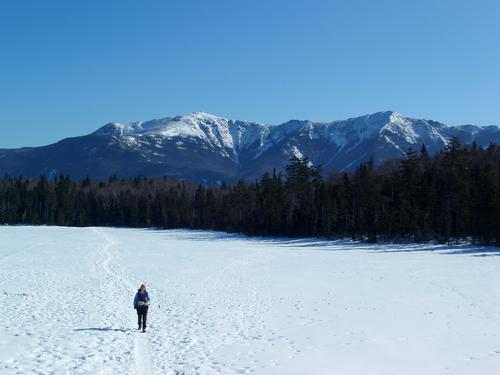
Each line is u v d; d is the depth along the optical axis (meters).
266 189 120.38
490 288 32.38
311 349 17.75
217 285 34.59
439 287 32.94
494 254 61.06
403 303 27.09
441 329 20.92
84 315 23.45
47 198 181.75
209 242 90.25
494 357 16.73
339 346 18.19
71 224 180.38
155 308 25.86
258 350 17.56
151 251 66.94
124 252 64.75
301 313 24.50
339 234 99.12
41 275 38.81
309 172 116.19
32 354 16.45
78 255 58.44
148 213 175.25
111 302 27.19
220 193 177.38
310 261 53.22
